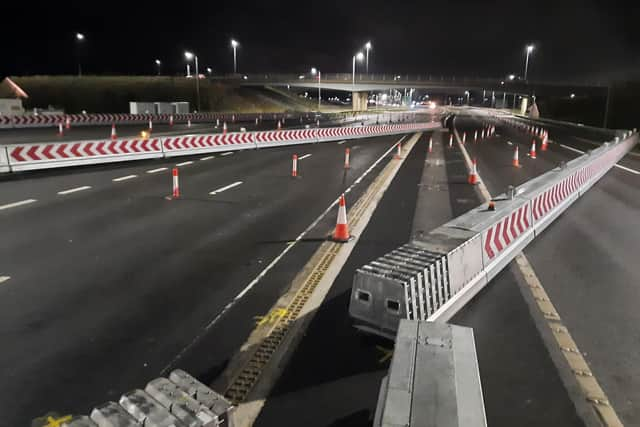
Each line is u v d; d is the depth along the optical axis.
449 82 104.56
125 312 6.53
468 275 7.05
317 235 10.38
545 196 11.49
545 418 4.50
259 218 11.80
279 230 10.73
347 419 4.44
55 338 5.80
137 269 8.12
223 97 98.12
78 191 14.49
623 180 19.75
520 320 6.49
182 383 3.73
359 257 8.95
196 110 85.31
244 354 5.54
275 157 24.48
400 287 5.46
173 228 10.72
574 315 6.68
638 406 4.70
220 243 9.68
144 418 3.20
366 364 5.35
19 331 5.94
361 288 5.81
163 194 14.41
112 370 5.17
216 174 18.44
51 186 15.12
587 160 17.59
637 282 7.98
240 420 4.39
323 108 122.31
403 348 3.26
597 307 6.96
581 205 14.30
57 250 9.01
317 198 14.39
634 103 73.31
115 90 85.62
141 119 50.16
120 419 3.16
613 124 70.62
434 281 6.05
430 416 2.58
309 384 4.97
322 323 6.30
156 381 3.70
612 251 9.70
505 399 4.77
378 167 21.64
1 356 5.37
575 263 8.90
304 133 32.78
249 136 28.11
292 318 6.43
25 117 38.25
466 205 13.76
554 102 110.69
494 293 7.39
